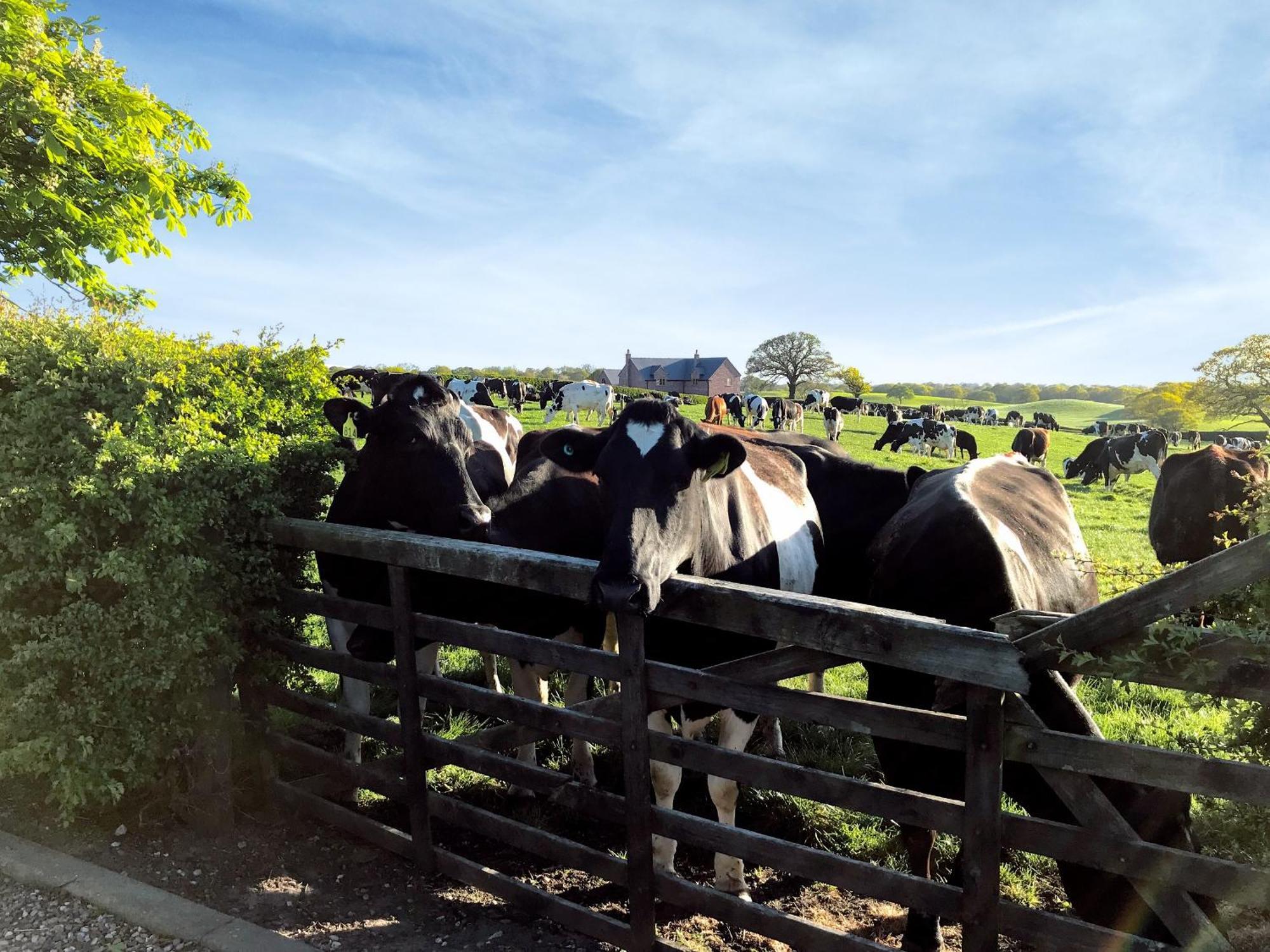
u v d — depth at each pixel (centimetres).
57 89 653
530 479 480
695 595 271
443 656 688
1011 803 436
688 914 355
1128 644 202
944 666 217
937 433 2977
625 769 289
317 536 370
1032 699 253
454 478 440
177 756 387
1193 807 318
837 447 696
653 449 313
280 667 404
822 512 555
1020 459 548
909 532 370
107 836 385
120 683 357
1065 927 218
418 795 359
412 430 439
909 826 326
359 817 388
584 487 476
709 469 323
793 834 434
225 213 862
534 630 461
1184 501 780
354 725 376
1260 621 194
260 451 379
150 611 348
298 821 410
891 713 234
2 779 430
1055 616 216
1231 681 189
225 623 380
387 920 334
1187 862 203
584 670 294
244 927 314
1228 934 242
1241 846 255
